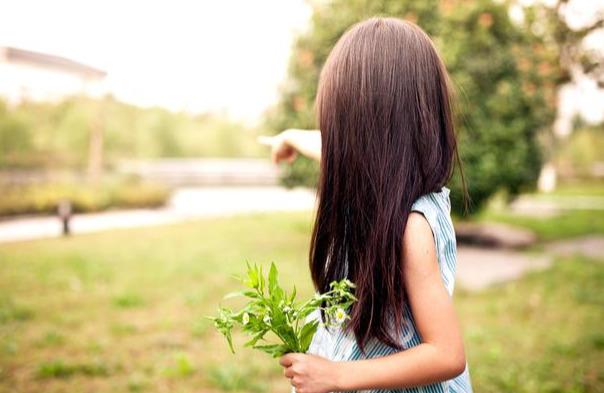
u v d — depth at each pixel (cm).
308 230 1237
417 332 123
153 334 510
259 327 118
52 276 750
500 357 446
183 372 411
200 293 654
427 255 117
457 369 114
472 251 1009
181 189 2528
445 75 132
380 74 124
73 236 1159
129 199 1750
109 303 620
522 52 913
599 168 3198
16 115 1988
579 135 3378
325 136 129
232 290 681
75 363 429
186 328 529
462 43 874
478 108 895
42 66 1950
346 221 125
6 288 683
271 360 442
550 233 1241
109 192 1738
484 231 1195
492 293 690
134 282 721
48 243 1056
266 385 388
